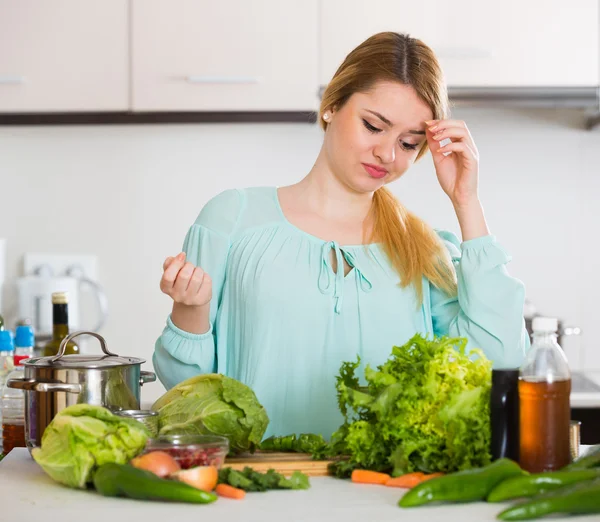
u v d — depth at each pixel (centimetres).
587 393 293
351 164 183
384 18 326
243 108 326
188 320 180
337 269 186
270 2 325
